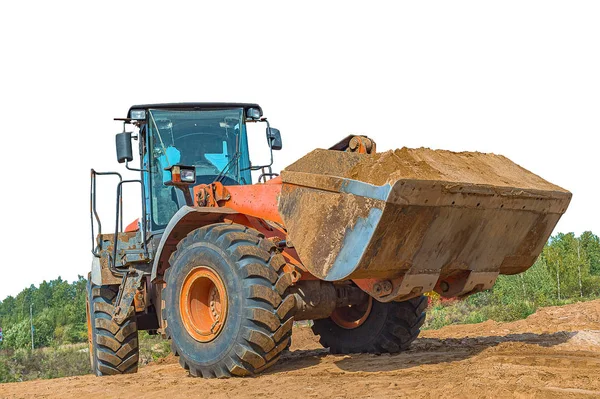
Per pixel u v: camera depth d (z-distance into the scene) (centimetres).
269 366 608
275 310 593
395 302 747
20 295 10038
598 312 1066
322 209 555
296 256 638
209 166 827
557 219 629
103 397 579
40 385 778
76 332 6800
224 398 507
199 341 629
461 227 556
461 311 1880
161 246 690
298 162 588
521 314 1580
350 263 529
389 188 504
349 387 511
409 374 564
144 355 2217
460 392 427
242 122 851
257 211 657
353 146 673
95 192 845
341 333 787
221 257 614
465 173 574
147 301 828
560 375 459
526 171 644
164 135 826
